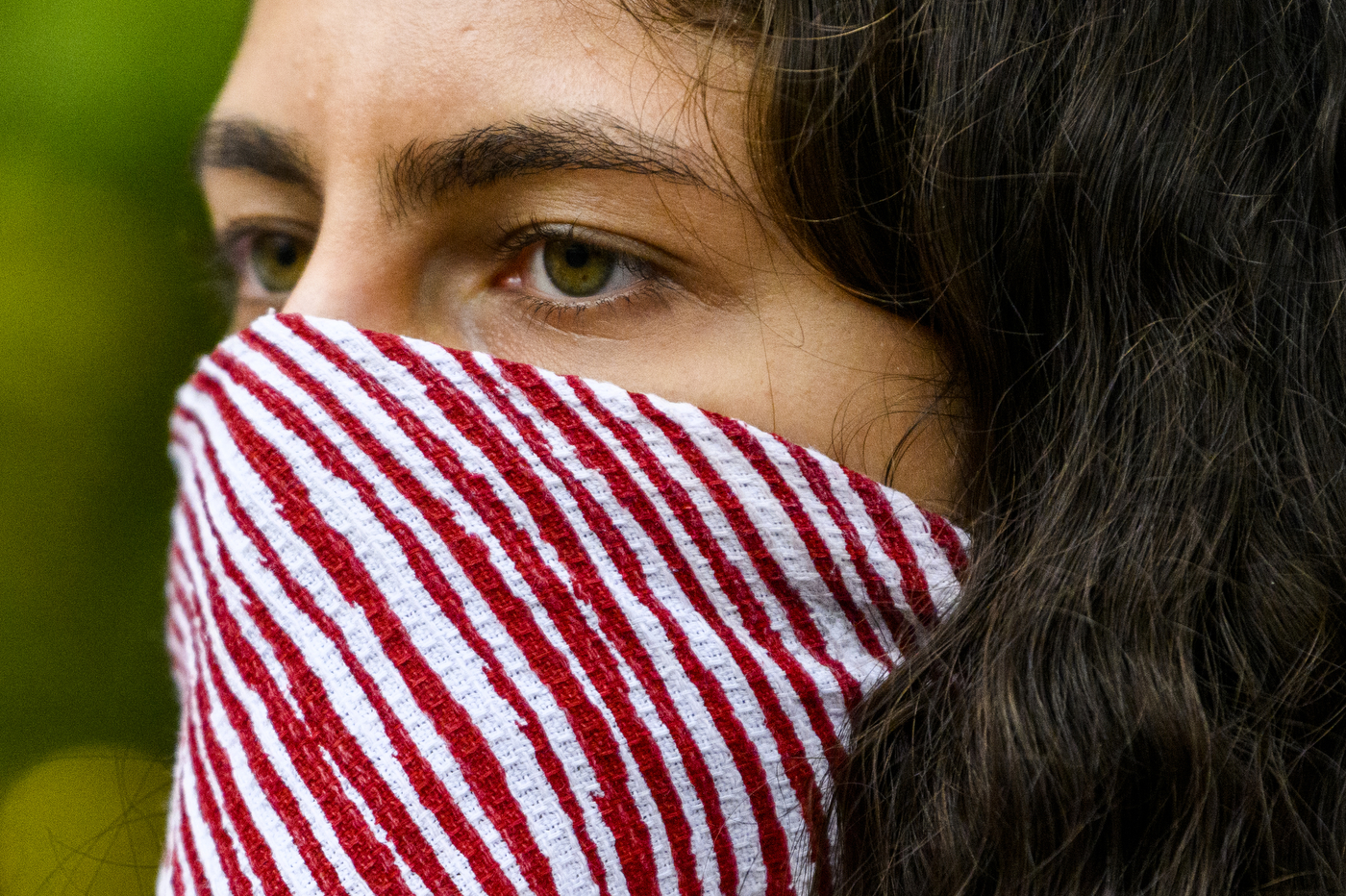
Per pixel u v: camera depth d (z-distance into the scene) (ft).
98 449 7.32
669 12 2.97
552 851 2.97
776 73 2.92
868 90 2.97
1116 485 3.13
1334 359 3.23
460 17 3.09
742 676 3.05
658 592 3.07
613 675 3.01
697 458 3.06
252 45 3.69
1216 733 3.02
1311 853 3.02
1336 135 3.22
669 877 3.03
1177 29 3.12
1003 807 2.99
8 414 7.16
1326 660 3.15
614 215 3.09
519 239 3.26
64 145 6.92
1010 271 3.11
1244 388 3.15
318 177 3.48
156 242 7.13
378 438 3.11
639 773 3.01
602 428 3.07
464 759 2.98
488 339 3.35
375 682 3.04
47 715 7.20
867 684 3.13
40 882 6.37
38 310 7.06
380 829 2.97
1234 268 3.15
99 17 6.84
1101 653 3.05
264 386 3.21
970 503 3.19
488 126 3.05
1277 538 3.16
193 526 3.58
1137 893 2.96
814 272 3.06
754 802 3.07
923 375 3.14
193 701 3.43
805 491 3.07
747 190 3.00
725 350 3.13
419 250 3.30
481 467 3.08
